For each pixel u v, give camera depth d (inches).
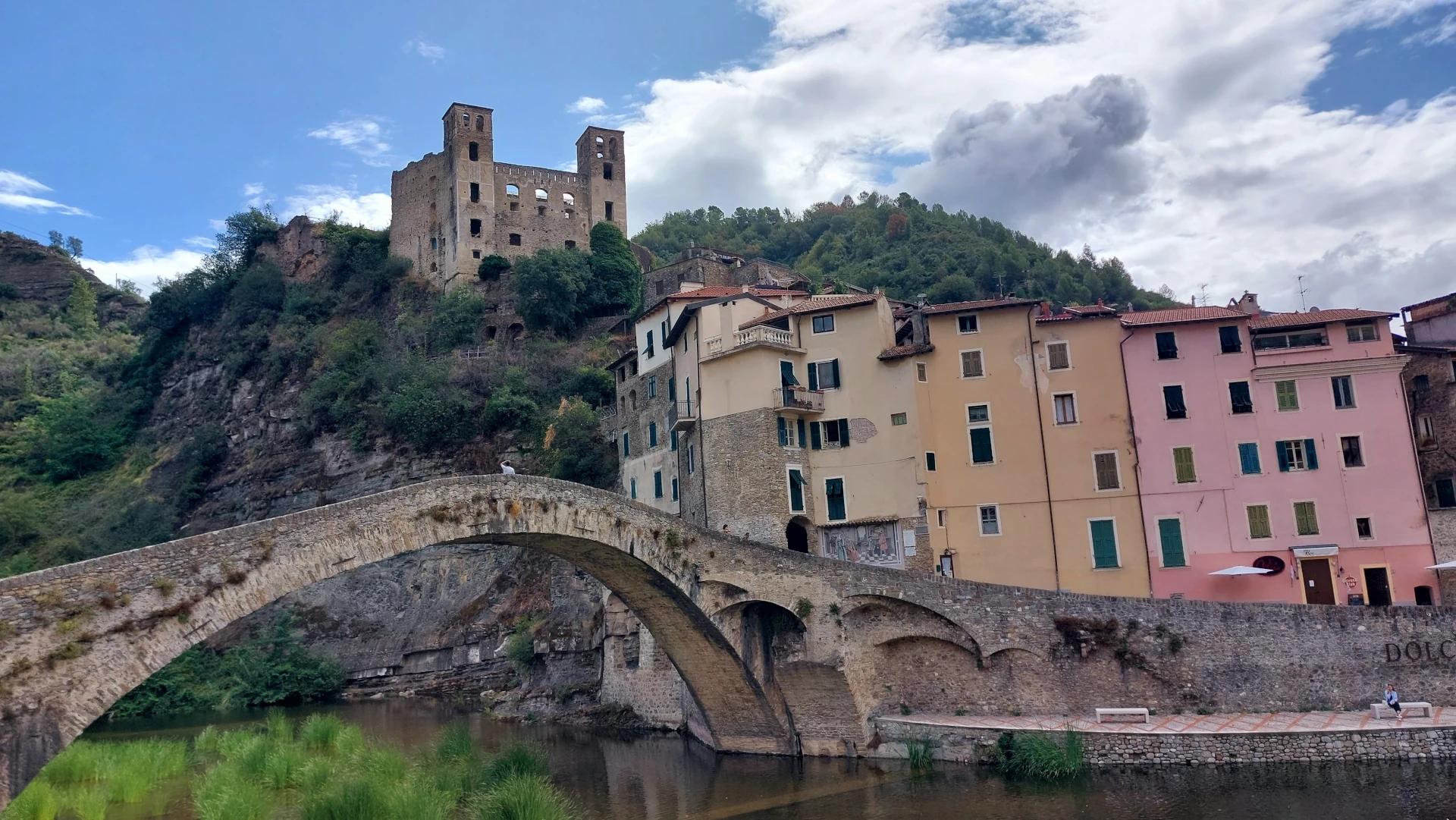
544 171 4655.5
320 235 5004.9
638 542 1660.9
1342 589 1962.4
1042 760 1519.4
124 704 2947.8
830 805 1471.5
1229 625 1649.9
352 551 1283.2
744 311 2373.3
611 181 4835.1
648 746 2089.1
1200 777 1454.2
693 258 4173.2
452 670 3065.9
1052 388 2146.9
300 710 2977.4
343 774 1508.4
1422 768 1398.9
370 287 4655.5
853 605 1764.3
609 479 2970.0
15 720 972.6
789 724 1856.5
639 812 1509.6
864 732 1764.3
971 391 2176.4
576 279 4060.0
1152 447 2076.8
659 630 1866.4
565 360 3767.2
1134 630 1679.4
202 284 5206.7
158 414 4980.3
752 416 2197.3
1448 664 1571.1
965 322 2212.1
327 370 4175.7
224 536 1164.5
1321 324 2064.5
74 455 4808.1
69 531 4082.2
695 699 1968.5
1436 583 1943.9
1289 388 2055.9
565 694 2532.0
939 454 2162.9
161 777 1755.7
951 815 1373.0
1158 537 2042.3
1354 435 2017.7
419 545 1362.0
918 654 1793.8
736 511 2181.3
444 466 3585.1
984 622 1731.1
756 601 1766.7
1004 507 2119.8
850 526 2166.6
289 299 4758.9
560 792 1542.8
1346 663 1604.3
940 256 5733.3
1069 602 1711.4
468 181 4448.8
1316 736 1449.3
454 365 3860.7
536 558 3068.4
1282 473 2021.4
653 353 2687.0
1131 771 1504.7
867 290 4653.1
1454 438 2092.8
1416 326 2377.0
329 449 3927.2
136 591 1078.4
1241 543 2009.1
